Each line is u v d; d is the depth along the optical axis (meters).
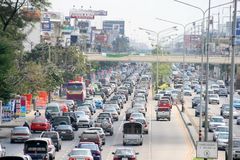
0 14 134.75
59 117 125.00
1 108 132.50
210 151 67.69
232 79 59.00
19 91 138.75
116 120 153.88
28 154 78.88
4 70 114.88
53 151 84.50
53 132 98.19
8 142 109.00
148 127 136.38
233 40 59.91
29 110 164.88
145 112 169.12
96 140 96.88
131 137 107.94
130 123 108.56
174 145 108.94
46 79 164.62
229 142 58.28
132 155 79.56
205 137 96.31
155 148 104.69
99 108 186.88
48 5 142.00
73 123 130.50
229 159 58.16
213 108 189.62
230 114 58.47
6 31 135.62
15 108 151.88
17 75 132.88
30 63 142.75
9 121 143.38
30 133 111.38
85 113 146.38
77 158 75.38
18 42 139.88
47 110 144.88
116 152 80.19
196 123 144.12
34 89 154.50
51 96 195.88
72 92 188.62
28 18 140.25
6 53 115.06
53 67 180.50
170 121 154.00
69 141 113.00
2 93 121.62
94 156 81.88
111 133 124.62
